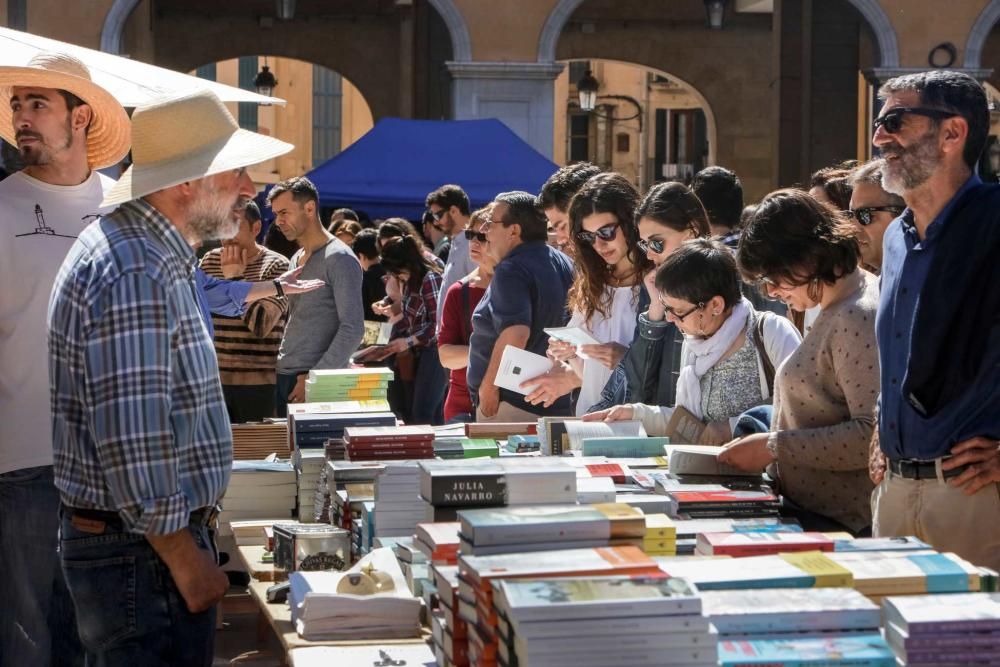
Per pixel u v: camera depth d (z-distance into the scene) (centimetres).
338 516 590
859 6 2427
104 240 450
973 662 348
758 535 436
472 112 2372
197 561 453
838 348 502
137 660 457
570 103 5531
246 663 725
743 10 3634
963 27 2434
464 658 404
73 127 625
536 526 403
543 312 790
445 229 1500
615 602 335
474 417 928
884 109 467
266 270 1048
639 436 618
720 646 349
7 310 605
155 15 3438
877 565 396
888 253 479
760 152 3716
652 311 673
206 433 460
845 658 344
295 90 5231
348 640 477
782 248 502
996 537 458
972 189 457
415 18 3070
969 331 450
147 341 438
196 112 478
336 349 1024
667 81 5500
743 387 595
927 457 461
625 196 707
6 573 614
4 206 610
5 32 716
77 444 452
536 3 2377
